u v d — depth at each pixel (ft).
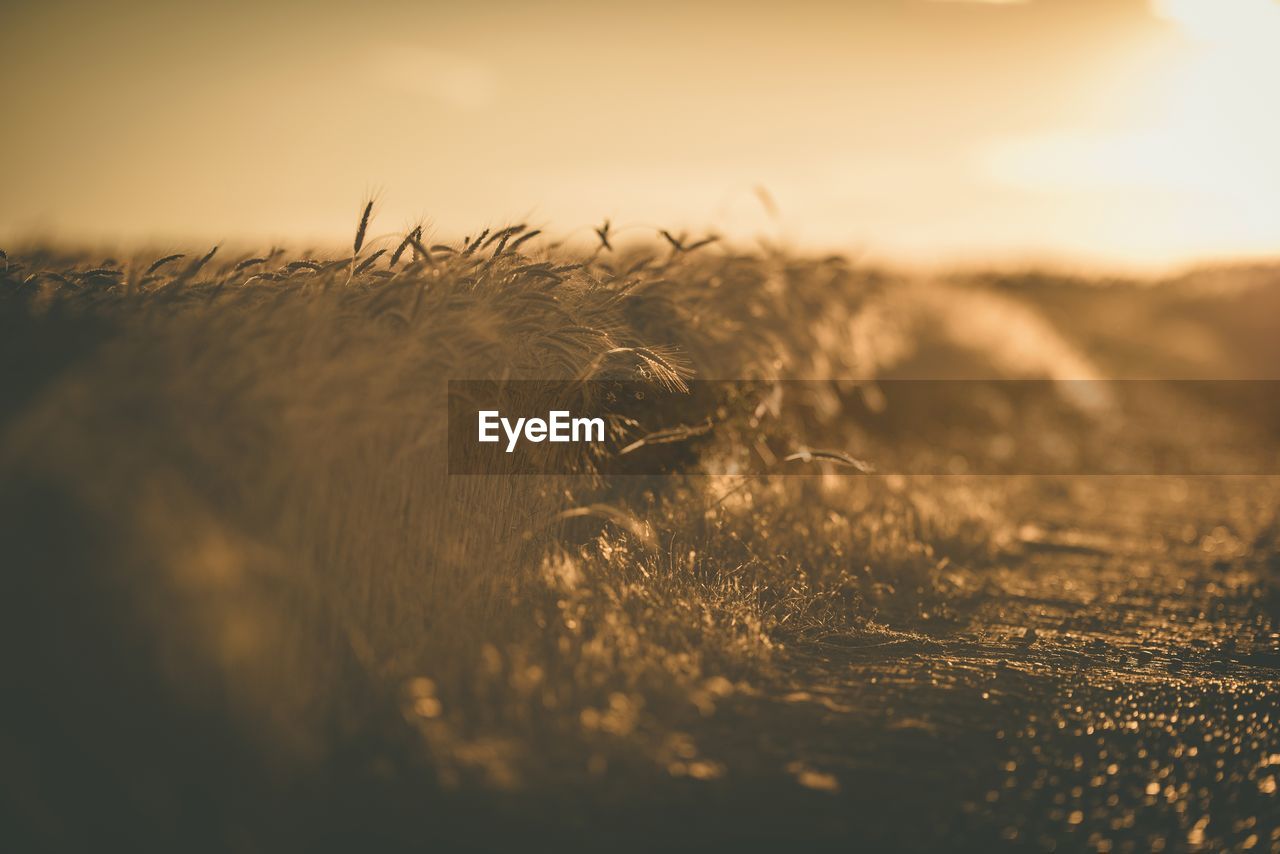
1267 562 39.88
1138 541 43.62
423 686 17.60
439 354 22.91
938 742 19.86
